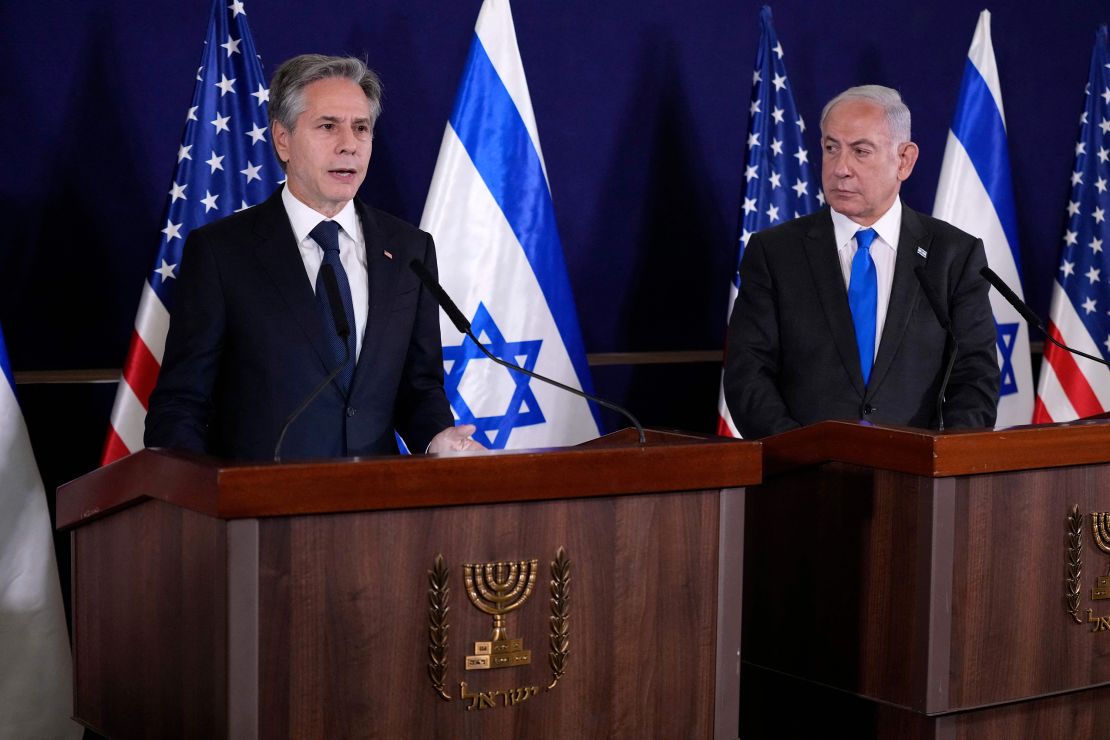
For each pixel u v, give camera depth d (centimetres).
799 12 937
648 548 436
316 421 543
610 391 880
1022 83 1027
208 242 555
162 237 688
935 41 987
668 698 441
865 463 505
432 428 561
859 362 662
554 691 421
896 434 491
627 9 880
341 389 548
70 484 455
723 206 922
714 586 450
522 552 414
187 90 763
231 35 715
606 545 428
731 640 452
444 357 748
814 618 535
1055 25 1039
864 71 961
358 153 564
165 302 685
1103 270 945
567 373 785
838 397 658
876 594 508
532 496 412
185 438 521
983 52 918
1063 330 939
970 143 909
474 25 837
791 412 668
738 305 689
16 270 725
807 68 941
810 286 671
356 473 385
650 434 495
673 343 911
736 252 840
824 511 530
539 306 775
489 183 764
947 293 671
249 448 541
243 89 710
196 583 391
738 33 917
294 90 564
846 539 520
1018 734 519
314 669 385
